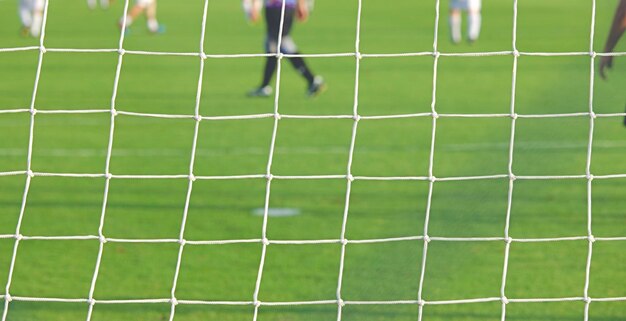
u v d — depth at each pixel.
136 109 15.89
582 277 7.81
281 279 7.79
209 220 9.62
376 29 27.36
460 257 8.00
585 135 12.47
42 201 10.38
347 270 7.80
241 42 24.75
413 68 20.53
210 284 7.72
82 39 25.27
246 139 13.47
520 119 12.24
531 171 10.73
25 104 16.34
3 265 8.15
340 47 23.34
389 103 16.33
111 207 10.12
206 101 16.62
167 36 26.12
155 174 11.55
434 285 7.32
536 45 23.50
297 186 10.95
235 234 9.11
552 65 20.41
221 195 10.59
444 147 12.86
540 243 8.69
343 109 15.74
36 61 21.84
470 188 9.46
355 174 11.45
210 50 23.30
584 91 13.44
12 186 10.99
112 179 11.29
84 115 15.41
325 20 30.08
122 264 8.25
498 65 20.69
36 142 13.41
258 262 8.27
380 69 20.44
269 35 16.50
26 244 8.80
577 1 37.12
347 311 6.88
